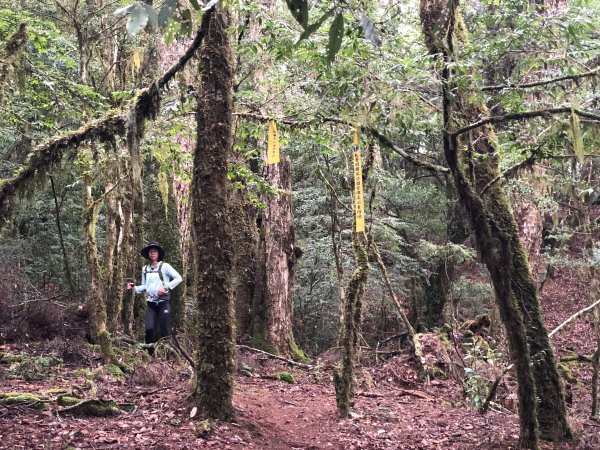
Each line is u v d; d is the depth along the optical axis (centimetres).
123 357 776
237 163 741
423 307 1568
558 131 455
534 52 495
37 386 615
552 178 991
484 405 705
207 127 519
